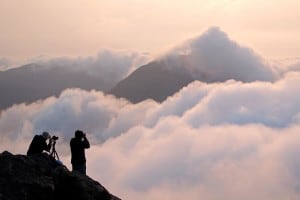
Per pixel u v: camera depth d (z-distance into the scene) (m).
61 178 19.80
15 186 19.67
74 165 23.86
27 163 21.12
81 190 19.59
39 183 20.05
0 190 19.30
